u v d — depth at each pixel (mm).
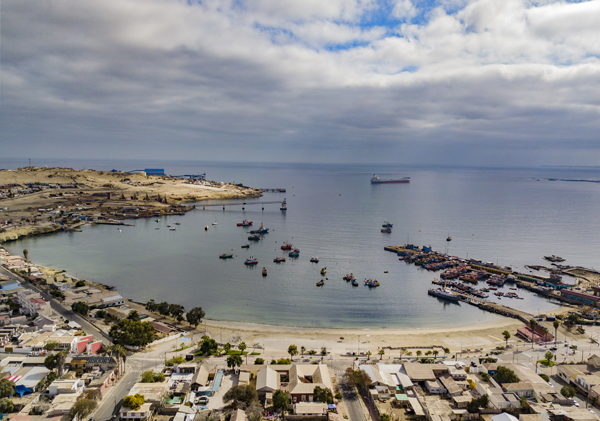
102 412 114812
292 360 151250
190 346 161000
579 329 186625
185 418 112188
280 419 115125
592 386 125938
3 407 111438
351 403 124188
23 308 191875
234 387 123000
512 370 137500
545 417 111250
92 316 188625
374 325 199750
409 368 139625
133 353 152125
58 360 129375
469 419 117062
